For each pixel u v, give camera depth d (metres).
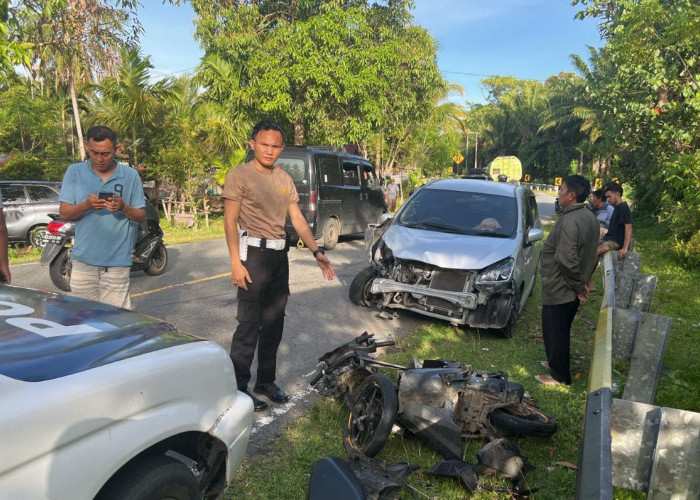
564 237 4.96
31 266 9.95
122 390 1.87
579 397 4.81
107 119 18.16
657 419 2.12
